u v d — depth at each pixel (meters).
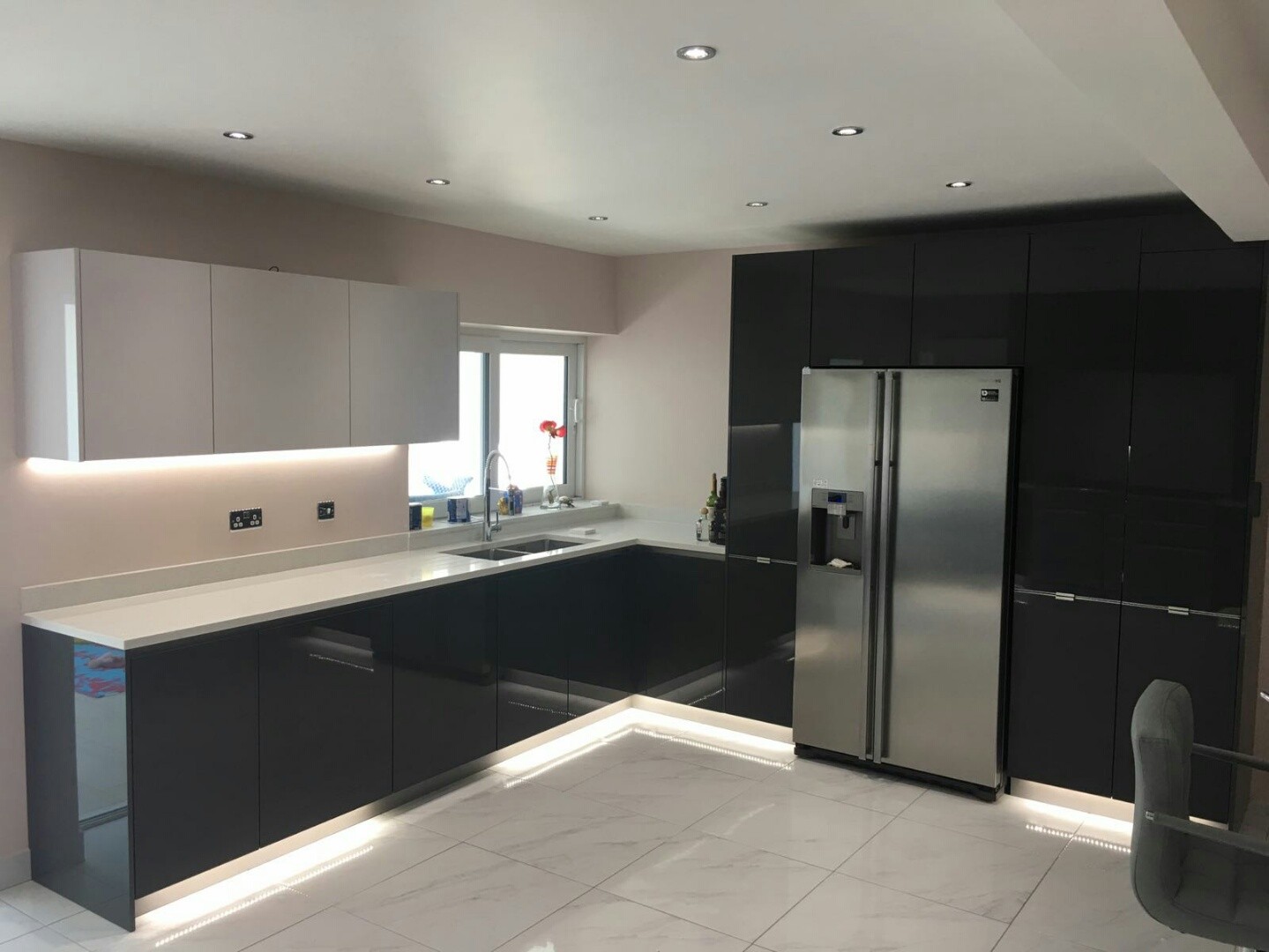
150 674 3.08
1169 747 2.46
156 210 3.61
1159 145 2.27
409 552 4.72
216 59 2.44
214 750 3.28
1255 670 4.23
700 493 5.70
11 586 3.31
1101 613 3.98
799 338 4.62
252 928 3.14
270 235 4.00
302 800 3.58
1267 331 4.09
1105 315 3.90
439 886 3.43
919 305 4.31
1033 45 2.30
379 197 4.13
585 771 4.48
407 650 3.97
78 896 3.27
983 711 4.18
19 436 3.31
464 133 3.13
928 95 2.70
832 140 3.19
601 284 5.82
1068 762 4.10
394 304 4.19
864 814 4.06
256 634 3.38
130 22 2.20
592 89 2.67
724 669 4.97
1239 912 2.44
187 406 3.41
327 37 2.28
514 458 5.68
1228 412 3.69
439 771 4.16
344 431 4.00
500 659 4.43
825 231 4.94
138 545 3.64
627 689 5.27
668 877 3.51
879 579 4.36
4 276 3.24
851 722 4.50
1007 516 4.07
